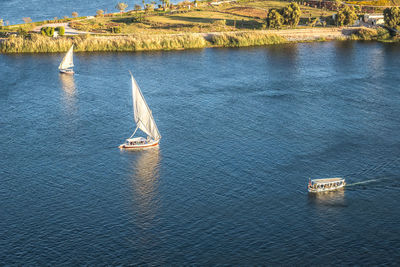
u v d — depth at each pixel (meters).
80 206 83.50
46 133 110.56
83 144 105.62
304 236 75.81
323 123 115.00
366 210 82.00
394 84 141.62
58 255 71.88
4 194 86.75
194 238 75.50
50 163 97.62
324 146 103.31
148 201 84.88
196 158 99.12
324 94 134.12
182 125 114.31
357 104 126.69
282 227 77.88
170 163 97.50
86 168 95.94
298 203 83.81
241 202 84.19
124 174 93.69
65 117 119.44
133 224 78.88
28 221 79.31
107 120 117.88
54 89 139.62
